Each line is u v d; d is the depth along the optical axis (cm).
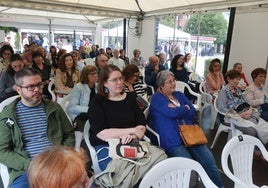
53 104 182
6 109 165
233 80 315
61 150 77
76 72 383
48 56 678
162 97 237
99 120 200
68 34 1200
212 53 639
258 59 520
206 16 642
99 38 1223
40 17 1071
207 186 144
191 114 238
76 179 70
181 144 223
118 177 167
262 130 278
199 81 537
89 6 714
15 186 140
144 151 183
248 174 184
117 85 207
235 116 295
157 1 677
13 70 314
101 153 189
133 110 219
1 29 1041
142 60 749
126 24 939
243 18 539
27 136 169
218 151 318
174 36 752
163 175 134
